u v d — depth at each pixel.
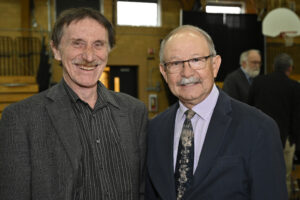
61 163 1.10
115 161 1.21
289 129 2.84
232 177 1.09
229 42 5.71
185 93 1.19
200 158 1.14
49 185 1.07
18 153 1.06
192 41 1.17
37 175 1.07
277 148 1.09
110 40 1.28
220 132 1.14
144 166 1.38
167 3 5.29
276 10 4.10
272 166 1.07
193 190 1.12
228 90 3.42
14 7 5.98
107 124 1.25
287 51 6.61
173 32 1.23
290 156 2.93
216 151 1.12
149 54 6.47
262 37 5.89
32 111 1.13
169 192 1.17
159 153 1.27
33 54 6.04
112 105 1.30
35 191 1.06
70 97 1.22
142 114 1.38
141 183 1.38
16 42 6.00
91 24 1.17
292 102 2.79
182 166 1.19
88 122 1.22
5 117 1.10
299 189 3.25
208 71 1.19
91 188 1.15
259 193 1.07
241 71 3.42
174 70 1.20
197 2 5.27
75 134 1.15
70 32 1.16
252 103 3.02
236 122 1.15
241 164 1.10
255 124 1.11
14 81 5.52
